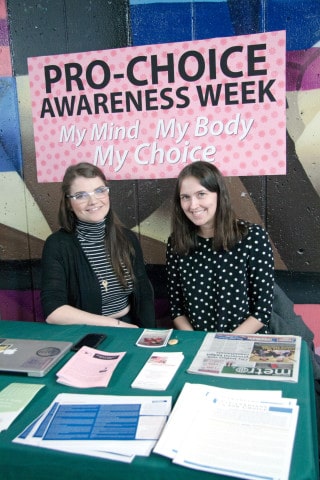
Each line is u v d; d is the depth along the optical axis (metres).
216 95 1.99
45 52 2.14
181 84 2.01
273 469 0.80
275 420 0.94
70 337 1.44
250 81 1.94
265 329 1.71
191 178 1.63
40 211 2.30
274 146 1.96
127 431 0.93
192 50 1.97
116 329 1.50
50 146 2.22
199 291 1.73
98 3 2.03
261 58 1.91
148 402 1.03
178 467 0.82
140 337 1.42
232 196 2.05
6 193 2.32
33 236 2.33
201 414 0.97
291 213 2.00
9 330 1.53
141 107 2.08
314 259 2.01
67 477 0.88
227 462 0.82
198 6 1.93
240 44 1.92
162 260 2.20
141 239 2.20
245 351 1.28
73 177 1.72
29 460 0.89
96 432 0.93
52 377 1.18
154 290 2.23
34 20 2.12
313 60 1.86
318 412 1.58
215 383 1.11
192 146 2.06
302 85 1.89
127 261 1.82
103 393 1.09
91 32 2.07
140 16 2.00
